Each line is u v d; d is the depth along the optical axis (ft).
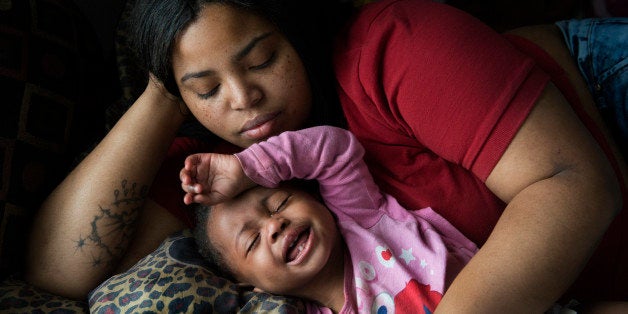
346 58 3.37
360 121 3.48
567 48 3.92
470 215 3.39
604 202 2.77
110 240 3.72
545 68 3.62
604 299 3.54
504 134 2.84
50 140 3.86
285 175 3.42
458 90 2.89
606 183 2.80
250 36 3.08
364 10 3.51
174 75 3.34
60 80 3.98
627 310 3.17
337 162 3.42
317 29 3.42
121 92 4.50
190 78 3.18
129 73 4.46
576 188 2.76
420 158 3.42
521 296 2.77
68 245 3.67
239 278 3.59
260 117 3.29
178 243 3.75
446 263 3.27
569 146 2.81
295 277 3.37
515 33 4.00
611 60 3.68
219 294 3.41
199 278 3.44
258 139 3.45
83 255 3.68
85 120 4.20
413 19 3.14
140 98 3.83
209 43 3.03
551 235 2.74
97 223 3.68
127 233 3.79
